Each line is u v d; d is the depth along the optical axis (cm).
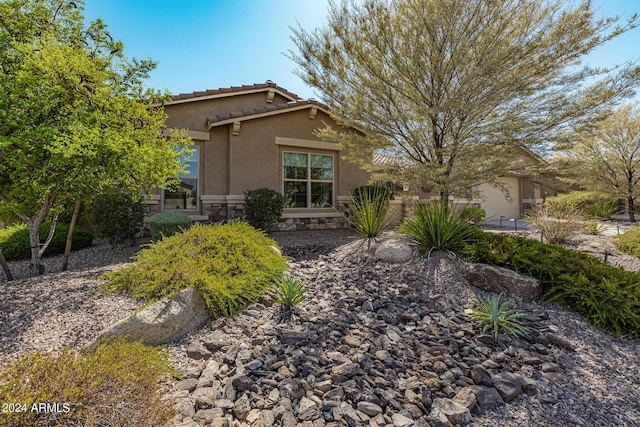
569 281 402
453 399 233
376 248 611
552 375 268
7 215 653
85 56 467
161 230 720
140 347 256
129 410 173
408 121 752
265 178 1022
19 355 251
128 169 494
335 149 1133
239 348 294
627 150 1335
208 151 985
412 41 685
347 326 343
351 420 208
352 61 743
